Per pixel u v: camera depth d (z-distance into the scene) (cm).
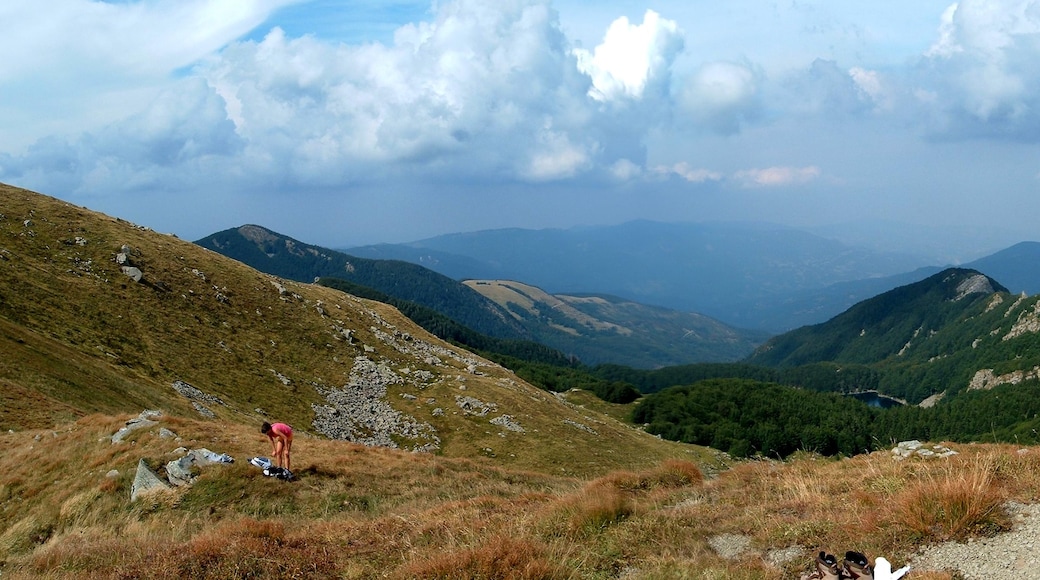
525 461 7569
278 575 1086
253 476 2197
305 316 9988
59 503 2044
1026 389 17538
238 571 1087
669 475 1847
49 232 8062
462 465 3131
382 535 1311
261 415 6600
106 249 8250
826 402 18538
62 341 5547
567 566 1043
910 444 1703
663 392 19838
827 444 15462
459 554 1058
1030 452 1350
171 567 1103
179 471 2139
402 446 7519
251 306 9275
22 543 1866
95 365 5047
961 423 16925
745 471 1759
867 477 1406
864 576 849
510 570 992
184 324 7694
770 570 952
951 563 878
